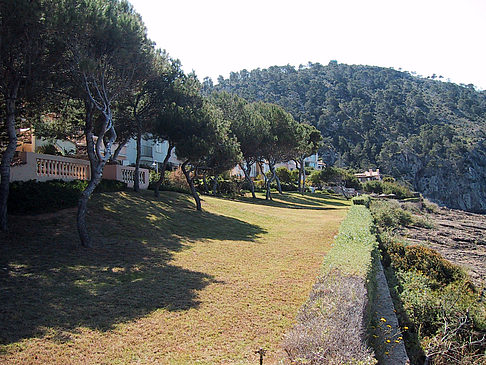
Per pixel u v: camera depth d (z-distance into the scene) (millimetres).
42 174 13398
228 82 165000
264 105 38188
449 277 12672
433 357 6715
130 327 5539
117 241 11000
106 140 19969
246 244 12594
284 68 188625
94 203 14141
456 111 148625
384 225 25875
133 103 17766
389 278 10703
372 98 155750
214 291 7355
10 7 8352
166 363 4555
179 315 6082
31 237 10047
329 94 150000
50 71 10328
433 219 42781
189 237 13000
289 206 31781
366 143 120812
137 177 18656
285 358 3939
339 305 4402
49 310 5930
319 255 11039
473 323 8312
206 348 4996
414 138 117812
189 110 17719
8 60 9406
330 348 3502
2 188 10000
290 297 7121
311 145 43375
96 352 4754
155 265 9086
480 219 53625
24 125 14711
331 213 26781
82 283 7348
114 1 11539
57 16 8945
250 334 5469
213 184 31297
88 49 10352
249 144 30312
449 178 107938
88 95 10281
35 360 4449
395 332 6484
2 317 5508
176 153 17625
